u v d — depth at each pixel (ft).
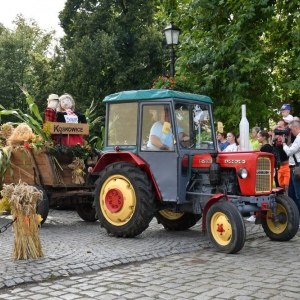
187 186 24.59
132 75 89.61
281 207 24.30
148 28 92.84
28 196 19.21
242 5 42.57
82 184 30.48
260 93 44.55
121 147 26.27
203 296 14.53
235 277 16.78
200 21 46.39
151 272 17.60
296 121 28.66
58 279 16.69
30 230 19.36
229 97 42.68
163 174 24.66
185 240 24.48
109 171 25.84
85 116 36.37
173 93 24.54
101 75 91.04
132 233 24.85
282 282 16.03
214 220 21.90
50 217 34.78
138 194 24.56
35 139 29.22
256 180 22.76
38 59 104.78
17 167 30.83
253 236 25.49
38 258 19.48
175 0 47.98
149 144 25.13
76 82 90.17
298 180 27.76
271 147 29.94
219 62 42.39
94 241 24.09
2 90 114.62
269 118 48.37
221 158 23.65
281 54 43.32
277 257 20.25
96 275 17.20
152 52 91.56
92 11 97.96
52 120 30.50
